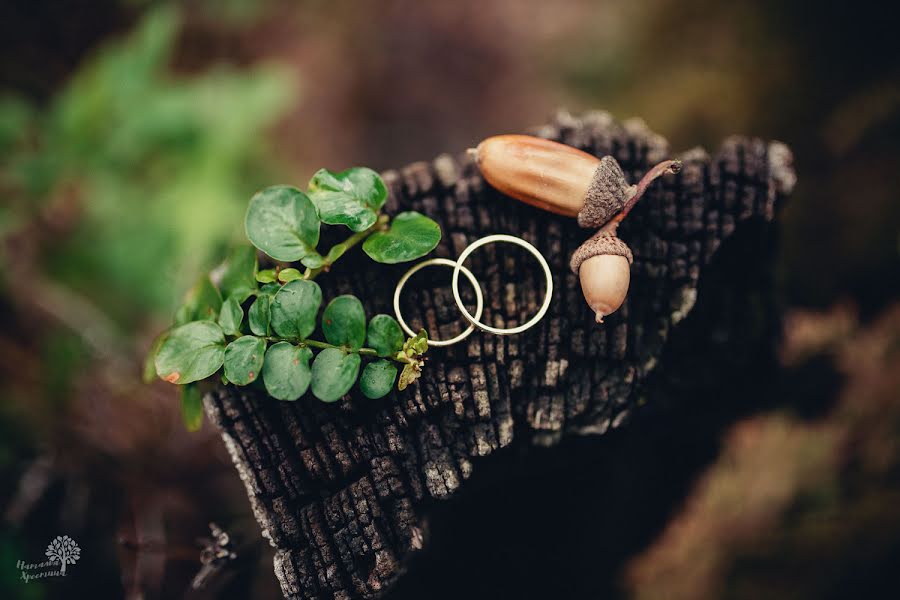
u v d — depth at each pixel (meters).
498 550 0.26
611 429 0.23
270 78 0.38
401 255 0.21
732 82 0.40
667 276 0.22
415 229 0.21
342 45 0.49
